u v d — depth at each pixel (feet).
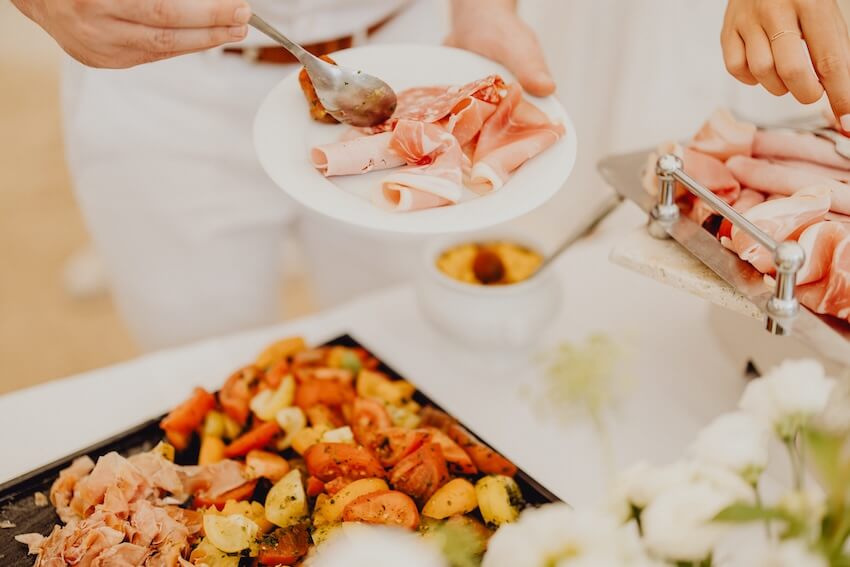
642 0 3.65
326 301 3.97
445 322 2.76
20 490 2.30
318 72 2.39
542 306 2.74
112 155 3.24
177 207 3.34
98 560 2.09
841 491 1.55
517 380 2.83
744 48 2.40
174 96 3.14
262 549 2.15
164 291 3.55
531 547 1.58
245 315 3.72
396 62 2.71
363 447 2.36
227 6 2.20
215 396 2.54
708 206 2.33
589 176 4.17
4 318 5.91
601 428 2.32
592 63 3.93
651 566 1.58
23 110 7.88
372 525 2.12
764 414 1.73
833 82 2.31
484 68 2.70
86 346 5.71
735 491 1.62
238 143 3.27
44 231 6.61
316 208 2.25
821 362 2.36
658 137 3.85
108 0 2.16
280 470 2.35
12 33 8.75
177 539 2.16
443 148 2.35
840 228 2.14
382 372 2.61
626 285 3.18
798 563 1.51
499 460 2.32
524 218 4.45
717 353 2.88
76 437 2.61
